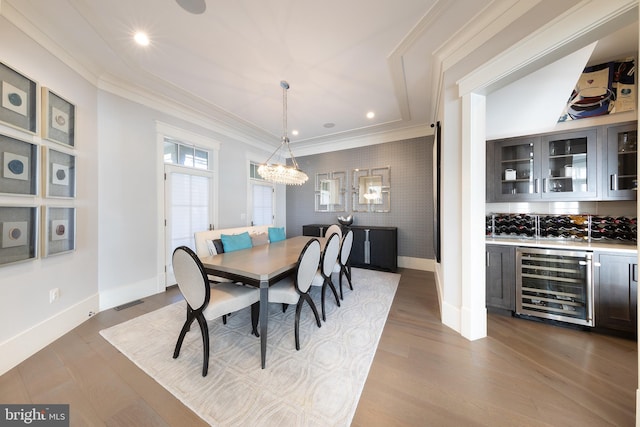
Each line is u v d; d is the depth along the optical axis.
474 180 1.89
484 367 1.56
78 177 2.18
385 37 1.92
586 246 2.00
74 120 2.11
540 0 1.41
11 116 1.58
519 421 1.16
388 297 2.82
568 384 1.39
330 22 1.76
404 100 3.04
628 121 2.07
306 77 2.51
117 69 2.38
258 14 1.69
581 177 2.28
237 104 3.17
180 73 2.44
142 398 1.31
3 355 1.51
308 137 4.64
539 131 2.49
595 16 1.17
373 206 4.52
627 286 1.85
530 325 2.13
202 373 1.49
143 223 2.86
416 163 4.12
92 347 1.79
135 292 2.76
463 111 1.91
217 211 3.86
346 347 1.79
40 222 1.78
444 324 2.15
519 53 1.50
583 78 2.29
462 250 1.96
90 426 1.14
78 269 2.17
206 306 1.56
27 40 1.68
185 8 1.64
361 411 1.22
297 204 5.43
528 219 2.55
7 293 1.56
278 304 2.64
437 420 1.17
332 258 2.41
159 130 3.03
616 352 1.70
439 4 1.60
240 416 1.19
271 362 1.62
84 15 1.70
